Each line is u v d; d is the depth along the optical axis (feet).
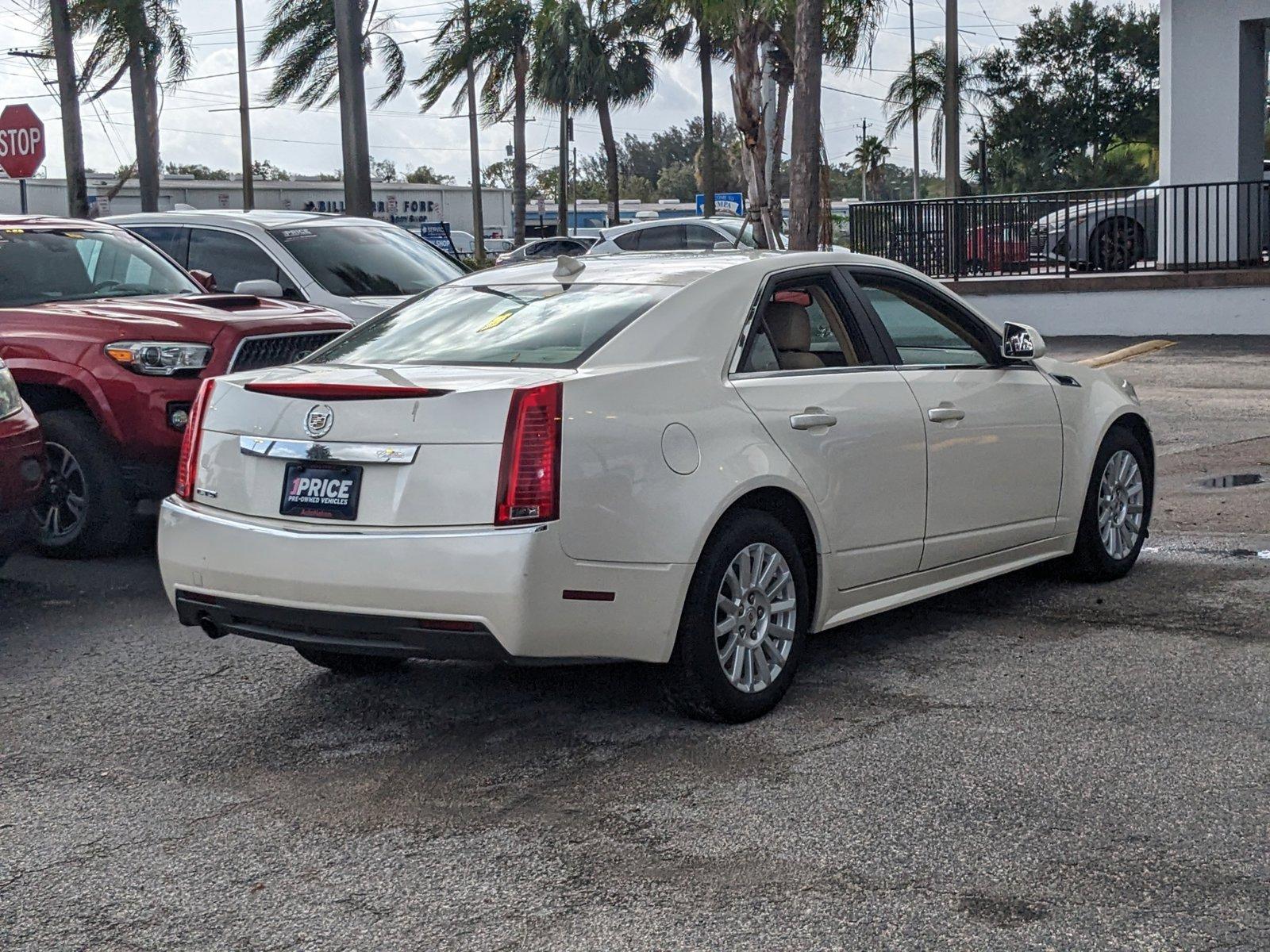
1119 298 63.05
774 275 17.72
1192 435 37.55
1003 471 20.08
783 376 17.12
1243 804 13.43
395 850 13.00
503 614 14.10
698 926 11.31
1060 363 22.47
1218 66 63.05
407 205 191.62
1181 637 19.39
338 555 14.62
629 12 153.58
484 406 14.42
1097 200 66.18
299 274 34.35
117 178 151.43
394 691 17.97
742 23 50.85
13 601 23.17
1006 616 20.86
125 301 27.40
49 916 11.88
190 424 16.62
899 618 20.93
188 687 18.38
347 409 15.02
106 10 86.02
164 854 13.09
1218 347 57.06
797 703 16.92
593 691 17.62
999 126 183.11
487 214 201.05
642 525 14.87
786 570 16.55
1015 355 20.39
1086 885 11.81
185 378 25.03
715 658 15.69
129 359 24.89
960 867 12.23
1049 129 181.68
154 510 30.37
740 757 15.11
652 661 15.26
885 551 18.12
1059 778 14.23
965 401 19.47
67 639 20.81
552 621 14.33
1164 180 65.10
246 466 15.71
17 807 14.35
